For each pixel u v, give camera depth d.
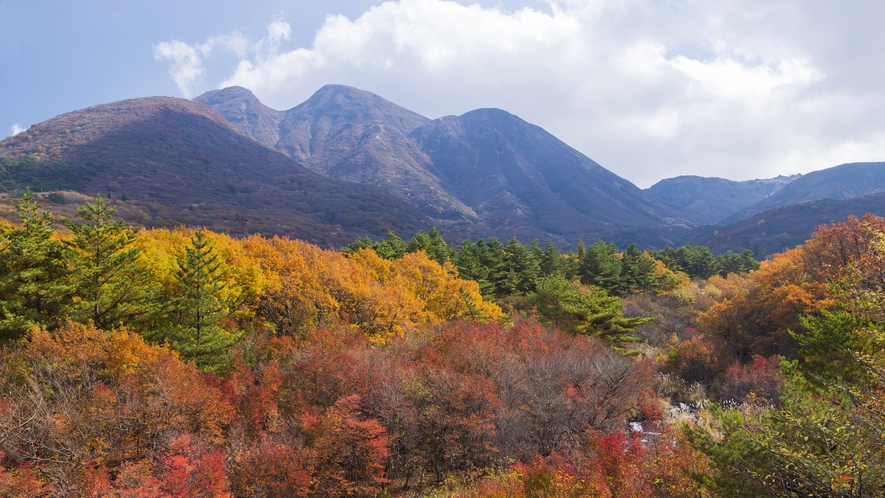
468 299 43.09
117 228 23.03
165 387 17.11
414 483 19.88
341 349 24.94
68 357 17.44
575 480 14.20
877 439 8.37
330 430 17.97
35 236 21.08
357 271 40.84
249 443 17.91
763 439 9.47
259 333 29.31
